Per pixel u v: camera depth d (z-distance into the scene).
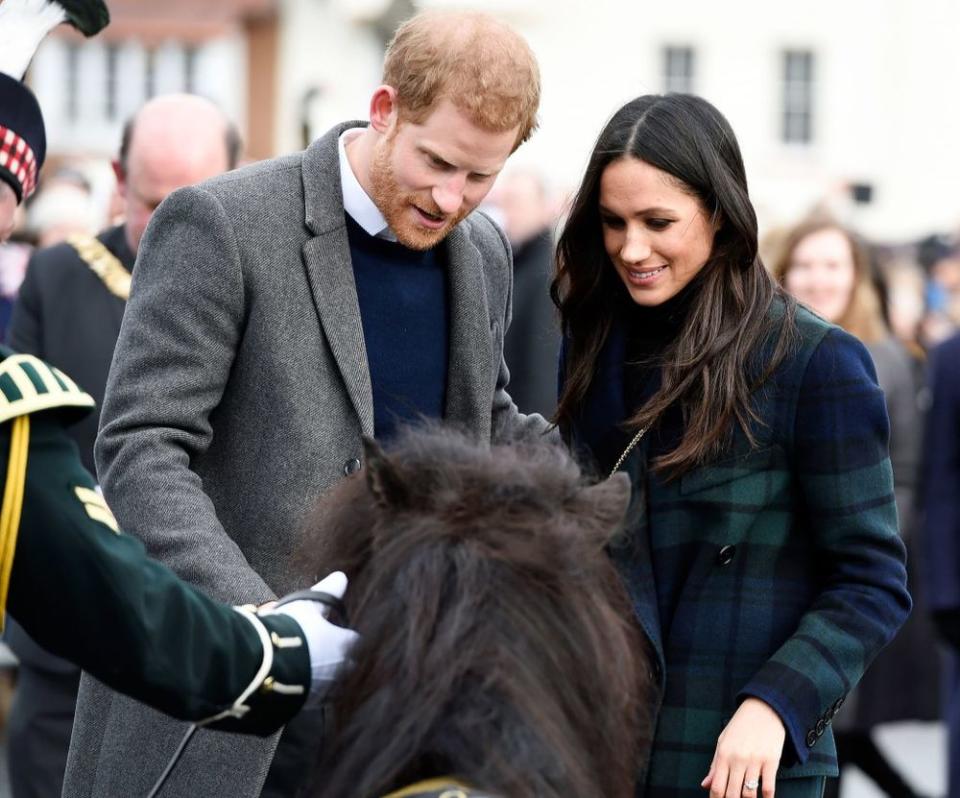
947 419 10.21
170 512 5.29
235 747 5.56
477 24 5.41
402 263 5.90
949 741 10.39
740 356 5.42
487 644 3.26
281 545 5.60
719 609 5.49
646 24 40.44
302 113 16.20
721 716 5.46
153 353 5.54
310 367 5.67
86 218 14.24
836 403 5.42
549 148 38.91
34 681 8.16
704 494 5.48
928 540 10.23
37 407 3.61
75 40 42.69
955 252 16.33
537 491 3.52
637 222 5.49
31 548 3.58
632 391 5.73
